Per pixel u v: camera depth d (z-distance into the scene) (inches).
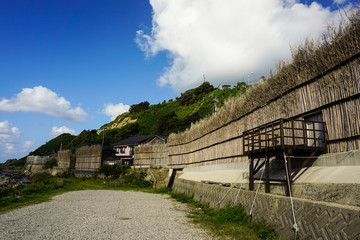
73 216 463.2
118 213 509.0
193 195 740.7
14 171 3179.1
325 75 386.0
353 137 333.4
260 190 438.9
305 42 436.1
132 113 4318.4
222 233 335.9
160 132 2650.1
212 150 796.6
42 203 634.2
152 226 391.5
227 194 496.1
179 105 3580.2
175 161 1177.4
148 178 1301.7
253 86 608.4
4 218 435.5
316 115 411.2
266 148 390.6
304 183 336.8
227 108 724.7
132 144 2096.5
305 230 265.6
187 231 359.3
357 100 331.6
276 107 503.2
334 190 280.2
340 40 360.2
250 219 379.6
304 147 360.8
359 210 210.7
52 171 2167.8
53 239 305.3
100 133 3457.2
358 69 330.6
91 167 1754.4
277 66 517.3
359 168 294.7
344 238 217.5
